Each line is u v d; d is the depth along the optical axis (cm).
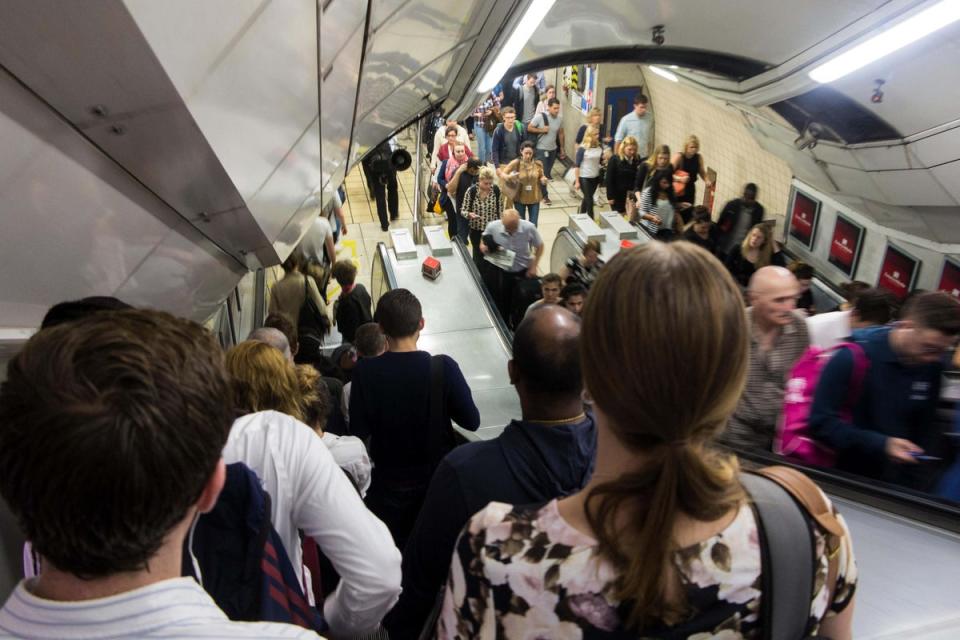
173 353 71
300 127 280
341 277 668
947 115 600
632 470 77
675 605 75
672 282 72
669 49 759
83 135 161
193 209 253
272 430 141
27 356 68
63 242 181
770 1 586
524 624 79
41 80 131
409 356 295
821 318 404
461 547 83
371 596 143
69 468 64
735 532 78
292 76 218
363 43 294
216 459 75
